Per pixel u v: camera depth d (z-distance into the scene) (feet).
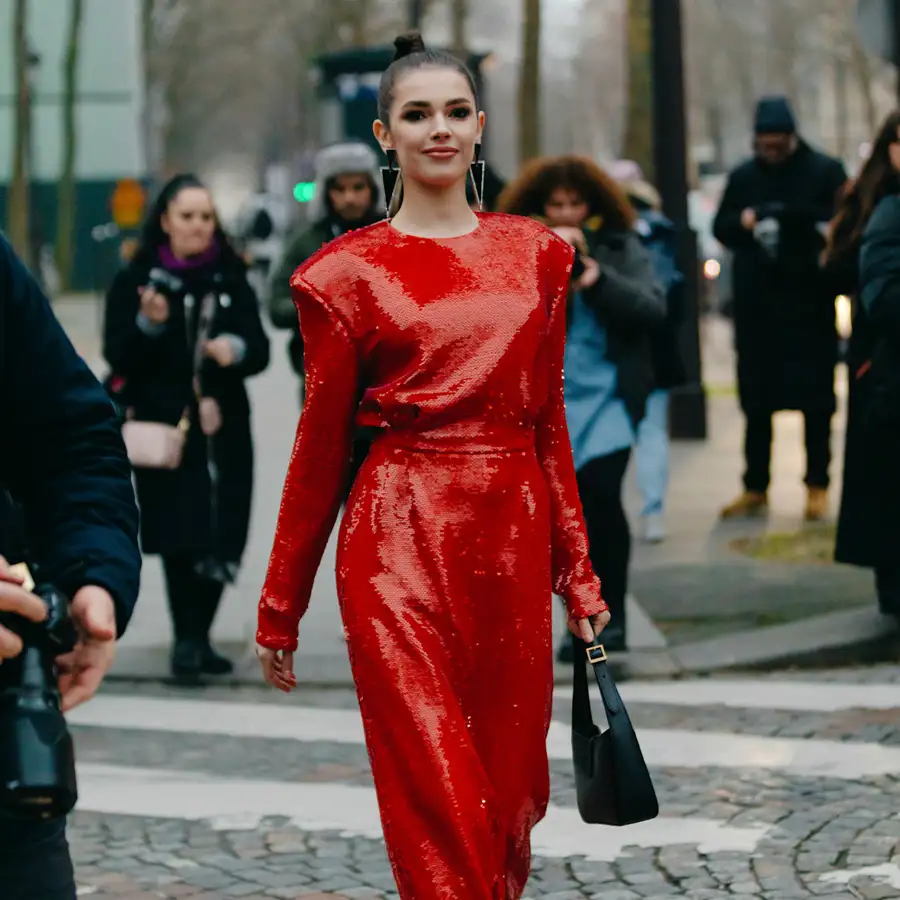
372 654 15.24
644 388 30.37
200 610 31.42
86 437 12.00
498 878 15.19
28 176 146.72
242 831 22.90
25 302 11.91
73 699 11.30
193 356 30.27
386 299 15.44
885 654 31.01
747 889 20.07
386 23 259.39
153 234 30.48
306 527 16.02
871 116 238.68
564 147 451.12
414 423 15.44
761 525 42.86
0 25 220.02
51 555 11.68
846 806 22.95
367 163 32.45
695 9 298.97
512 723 15.57
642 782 15.35
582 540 16.17
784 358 42.32
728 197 42.80
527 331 15.47
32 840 11.64
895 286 28.22
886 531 30.17
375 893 20.49
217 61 354.33
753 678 30.48
